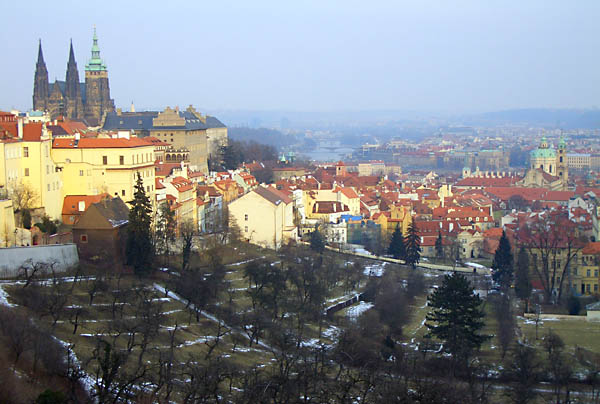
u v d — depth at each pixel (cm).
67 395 18388
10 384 18375
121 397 19638
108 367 19950
